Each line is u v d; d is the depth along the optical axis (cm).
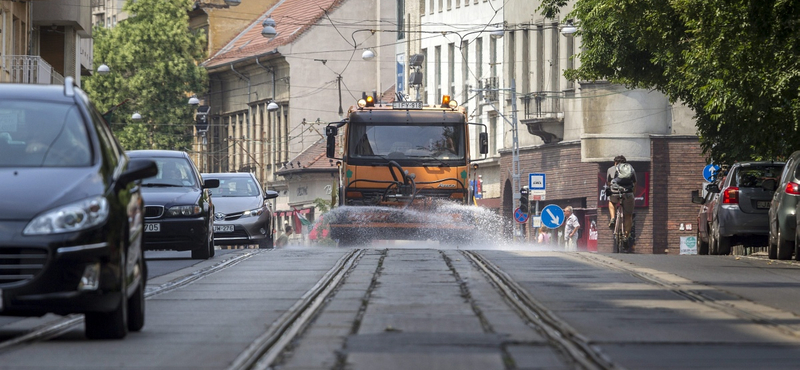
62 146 2173
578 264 4025
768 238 5412
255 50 17512
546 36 11919
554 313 2505
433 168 6306
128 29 17275
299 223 16362
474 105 13712
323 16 16875
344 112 16938
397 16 15662
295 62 16712
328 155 6438
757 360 1853
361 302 2734
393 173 6288
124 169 2206
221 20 19000
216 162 18612
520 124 12456
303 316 2447
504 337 2086
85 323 2098
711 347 1998
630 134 10788
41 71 8781
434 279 3381
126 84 17062
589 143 10919
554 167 11756
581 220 11294
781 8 4150
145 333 2211
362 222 6303
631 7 6178
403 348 1950
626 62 6906
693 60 5512
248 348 1972
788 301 2886
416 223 6291
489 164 13312
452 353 1891
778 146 5178
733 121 5388
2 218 1994
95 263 2009
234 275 3641
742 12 4344
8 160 2141
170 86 17162
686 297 2884
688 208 10794
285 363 1797
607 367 1738
